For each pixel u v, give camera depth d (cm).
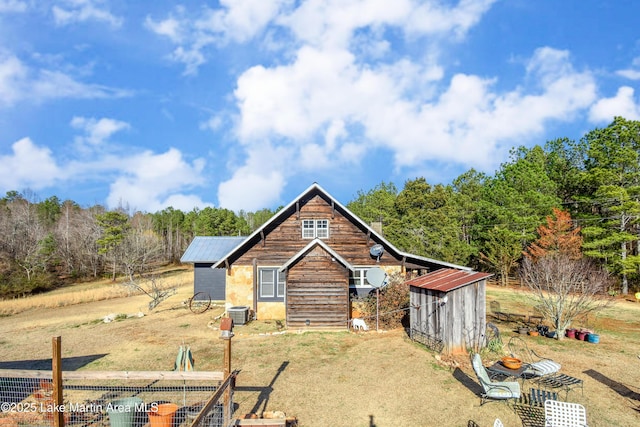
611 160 3294
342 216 2238
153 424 822
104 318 2239
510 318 2073
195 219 8431
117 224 5506
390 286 1989
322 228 2234
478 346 1407
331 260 1845
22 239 5028
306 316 1828
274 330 1853
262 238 2189
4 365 1418
